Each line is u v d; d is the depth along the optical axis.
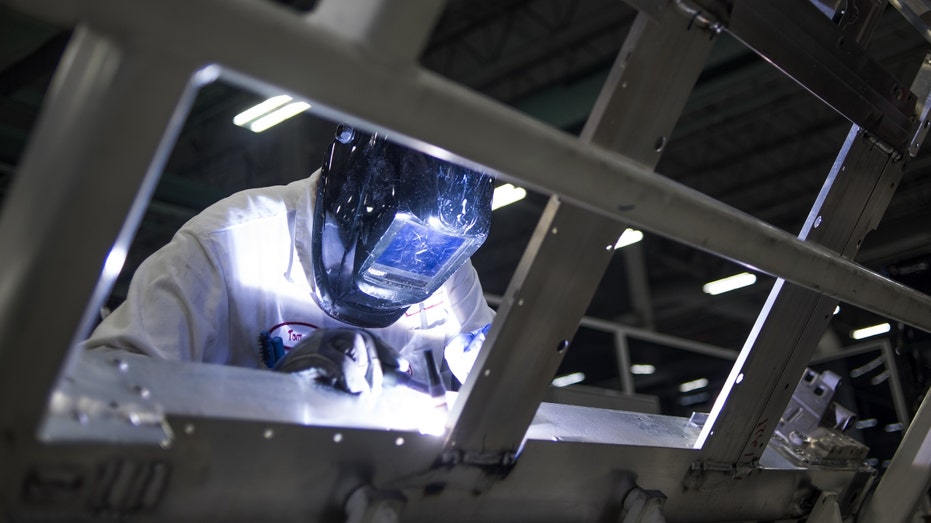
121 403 0.89
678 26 1.22
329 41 0.80
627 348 6.18
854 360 5.45
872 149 1.67
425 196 1.59
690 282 13.30
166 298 1.56
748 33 1.33
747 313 13.15
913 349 5.12
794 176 11.70
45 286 0.75
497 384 1.16
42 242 0.75
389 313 1.76
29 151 0.77
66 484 0.82
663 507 1.54
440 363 2.03
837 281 1.53
